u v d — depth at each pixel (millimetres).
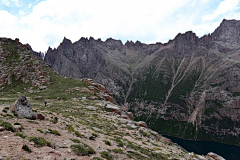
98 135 24438
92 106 59406
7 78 110312
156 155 22891
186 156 28156
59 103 58719
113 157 16297
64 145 15031
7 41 157500
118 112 60250
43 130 17922
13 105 21359
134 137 31812
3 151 10227
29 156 10742
